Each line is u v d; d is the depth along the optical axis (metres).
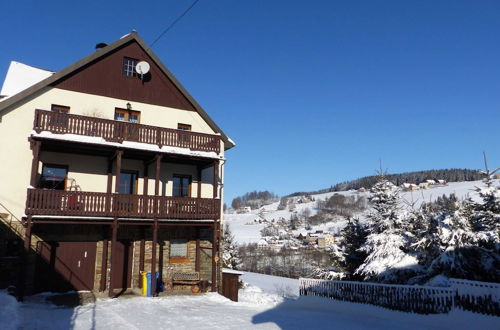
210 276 18.88
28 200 13.51
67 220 14.36
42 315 11.46
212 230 19.39
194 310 13.59
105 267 16.20
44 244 15.38
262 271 50.47
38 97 16.06
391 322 12.52
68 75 16.94
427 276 14.41
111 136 15.77
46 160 15.98
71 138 14.62
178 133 17.47
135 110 18.41
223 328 11.18
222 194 20.08
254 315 13.28
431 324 11.66
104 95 17.70
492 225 13.82
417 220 17.41
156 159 16.69
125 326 10.80
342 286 15.52
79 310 12.51
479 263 13.38
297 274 45.25
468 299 10.95
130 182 18.08
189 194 19.53
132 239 17.36
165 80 19.58
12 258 14.33
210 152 18.08
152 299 14.99
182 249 18.64
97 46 19.52
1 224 14.37
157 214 16.03
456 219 13.96
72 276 15.81
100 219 15.00
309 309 15.63
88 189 16.73
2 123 14.99
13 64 18.67
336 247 20.88
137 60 18.94
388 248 16.45
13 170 14.91
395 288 13.31
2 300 12.18
